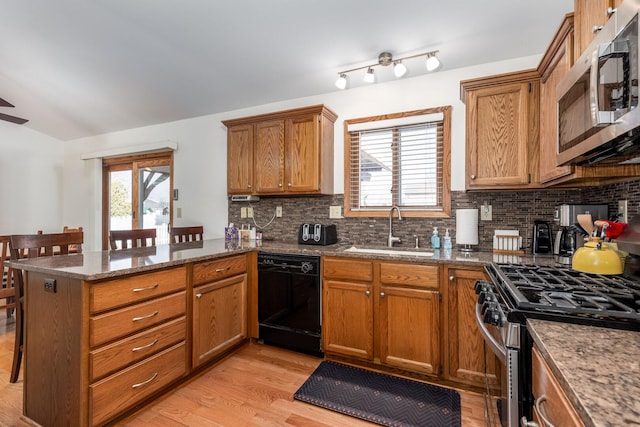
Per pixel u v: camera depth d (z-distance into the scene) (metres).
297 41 2.35
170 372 1.87
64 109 3.77
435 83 2.58
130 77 2.99
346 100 2.92
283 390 1.98
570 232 1.87
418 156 2.67
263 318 2.55
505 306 1.09
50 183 4.64
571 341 0.78
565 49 1.54
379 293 2.15
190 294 2.02
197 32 2.30
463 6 1.91
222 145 3.56
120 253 2.17
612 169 1.44
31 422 1.63
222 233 3.55
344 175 2.89
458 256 2.07
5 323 2.98
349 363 2.33
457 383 2.01
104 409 1.51
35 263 1.71
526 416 0.95
